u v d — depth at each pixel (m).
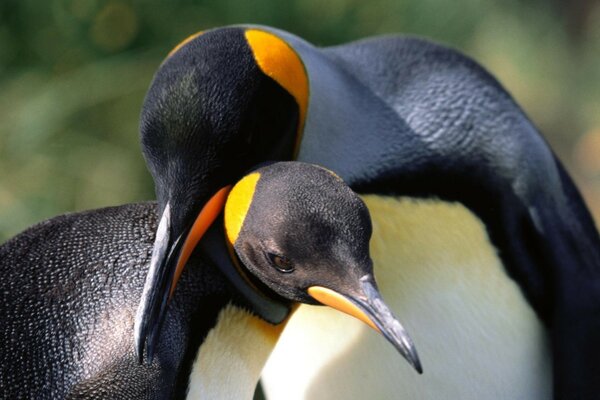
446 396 5.54
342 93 5.47
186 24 11.01
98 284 4.35
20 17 10.91
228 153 4.52
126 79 10.87
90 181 10.72
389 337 4.04
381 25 11.73
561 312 5.84
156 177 4.51
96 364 4.15
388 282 5.52
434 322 5.52
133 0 10.80
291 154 5.08
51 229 4.59
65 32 10.88
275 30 5.23
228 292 4.61
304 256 4.14
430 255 5.56
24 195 10.45
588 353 5.76
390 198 5.54
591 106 19.34
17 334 4.19
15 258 4.43
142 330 4.04
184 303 4.46
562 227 6.00
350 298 4.12
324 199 4.12
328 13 11.32
